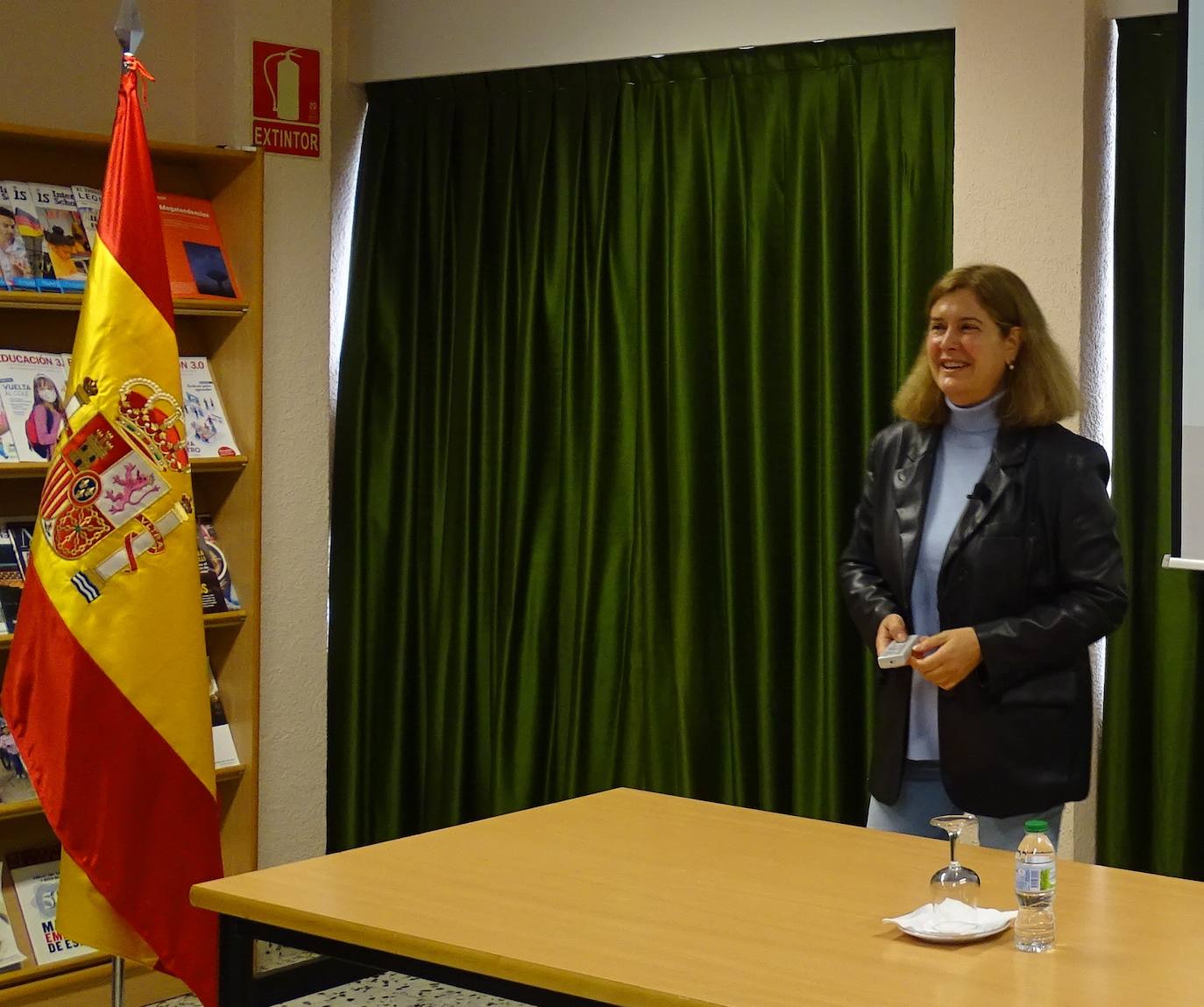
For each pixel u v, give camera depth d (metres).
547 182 4.13
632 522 4.06
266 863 3.93
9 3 3.69
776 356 3.85
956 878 1.84
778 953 1.74
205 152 3.67
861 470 3.77
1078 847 3.50
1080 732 2.68
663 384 4.01
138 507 3.13
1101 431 3.54
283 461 3.92
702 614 3.96
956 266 3.49
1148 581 3.45
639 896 1.97
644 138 4.00
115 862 3.08
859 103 3.71
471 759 4.34
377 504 4.38
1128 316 3.43
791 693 3.88
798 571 3.82
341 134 4.40
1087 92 3.33
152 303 3.16
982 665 2.63
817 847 2.22
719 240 3.88
